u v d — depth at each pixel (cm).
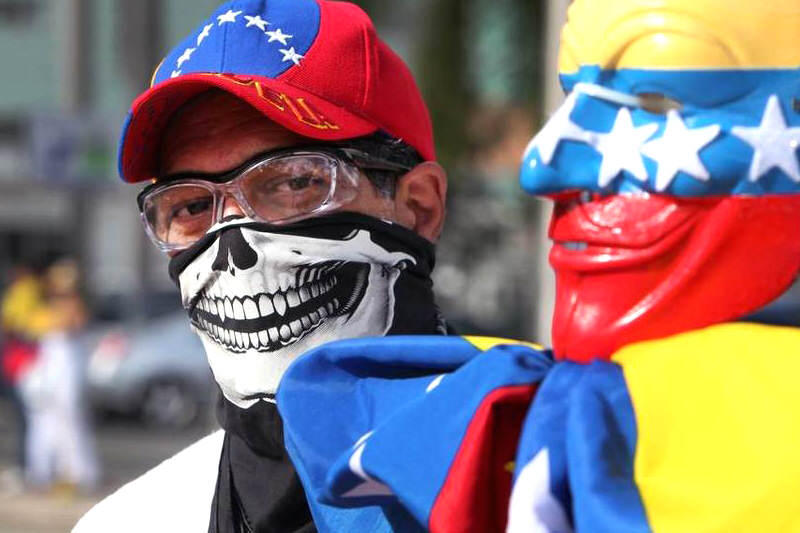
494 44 1537
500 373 148
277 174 211
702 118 139
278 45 214
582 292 148
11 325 1224
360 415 163
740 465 127
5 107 2667
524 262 1850
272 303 211
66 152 1436
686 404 133
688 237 141
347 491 156
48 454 1197
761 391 131
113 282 2348
